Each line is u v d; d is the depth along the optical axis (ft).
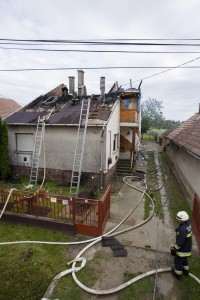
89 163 34.42
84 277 14.94
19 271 15.52
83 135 32.73
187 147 28.37
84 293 13.66
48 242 18.89
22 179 37.52
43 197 21.71
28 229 21.24
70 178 35.73
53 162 36.50
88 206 21.35
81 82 47.83
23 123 36.60
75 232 20.44
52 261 16.58
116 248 18.25
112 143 38.42
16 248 18.12
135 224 22.61
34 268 15.79
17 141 38.88
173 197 30.96
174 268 14.99
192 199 29.96
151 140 136.26
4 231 20.94
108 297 13.37
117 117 42.39
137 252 17.78
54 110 40.29
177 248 14.24
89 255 17.39
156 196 31.24
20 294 14.01
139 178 39.81
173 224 22.79
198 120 40.65
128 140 51.70
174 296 13.48
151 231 21.25
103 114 35.65
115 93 45.03
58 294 13.58
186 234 13.99
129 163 45.42
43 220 21.16
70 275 15.20
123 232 20.90
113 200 29.43
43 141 36.55
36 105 44.27
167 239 19.84
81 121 33.78
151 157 66.54
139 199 29.96
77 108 39.47
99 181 34.22
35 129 36.78
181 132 43.42
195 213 21.15
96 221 21.11
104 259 16.89
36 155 37.24
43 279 14.92
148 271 15.52
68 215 22.11
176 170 47.39
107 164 34.76
